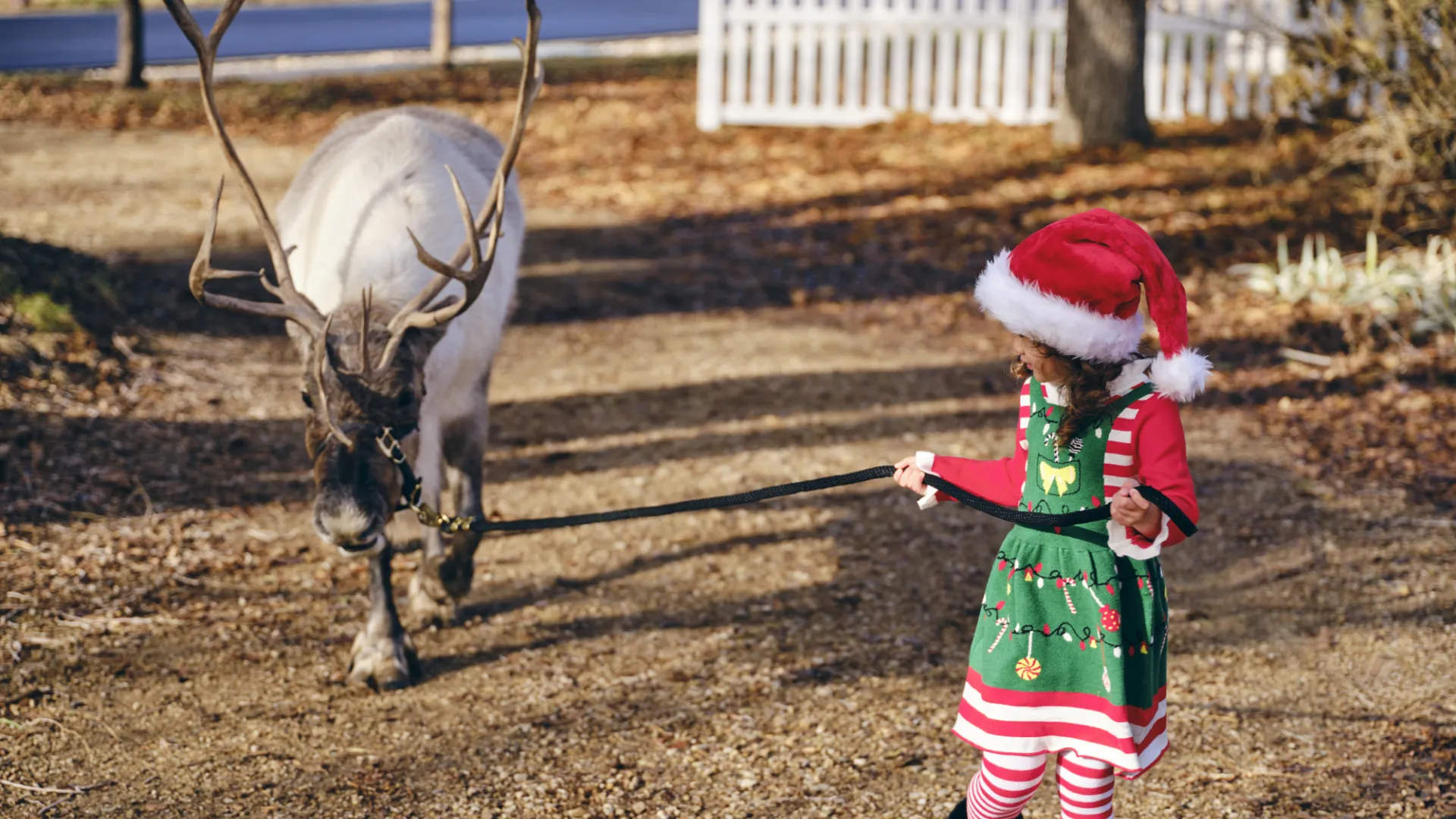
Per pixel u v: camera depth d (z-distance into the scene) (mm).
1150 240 2719
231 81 17422
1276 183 10734
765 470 6258
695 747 4016
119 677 4312
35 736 3955
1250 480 6016
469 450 4887
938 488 3045
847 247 9992
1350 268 8617
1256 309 8289
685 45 22328
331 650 4590
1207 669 4453
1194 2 13484
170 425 6430
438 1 18438
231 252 9367
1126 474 2811
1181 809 3666
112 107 15328
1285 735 4043
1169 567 5223
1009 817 3002
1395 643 4574
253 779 3807
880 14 13781
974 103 14180
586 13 27969
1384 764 3857
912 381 7473
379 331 3859
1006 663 2889
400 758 3939
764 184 11820
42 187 11148
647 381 7465
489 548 5461
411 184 4426
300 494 5875
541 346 8023
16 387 6371
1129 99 12312
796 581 5172
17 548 5066
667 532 5613
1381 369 7250
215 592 4945
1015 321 2738
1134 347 2760
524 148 13367
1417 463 6094
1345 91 9047
